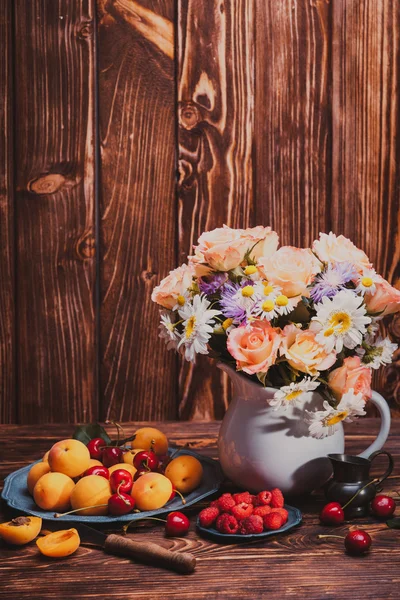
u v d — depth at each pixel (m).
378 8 1.65
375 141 1.67
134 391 1.70
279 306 1.20
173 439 1.58
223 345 1.28
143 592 1.08
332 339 1.20
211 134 1.66
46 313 1.68
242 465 1.26
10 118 1.65
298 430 1.25
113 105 1.65
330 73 1.66
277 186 1.67
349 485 1.24
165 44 1.64
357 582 1.10
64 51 1.64
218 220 1.67
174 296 1.26
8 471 1.42
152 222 1.67
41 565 1.14
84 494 1.22
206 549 1.17
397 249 1.69
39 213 1.66
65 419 1.70
